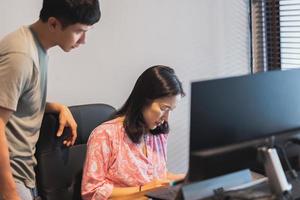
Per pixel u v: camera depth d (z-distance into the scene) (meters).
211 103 1.18
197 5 2.78
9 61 1.60
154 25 2.64
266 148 1.33
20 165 1.79
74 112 2.05
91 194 1.75
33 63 1.66
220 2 2.86
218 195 1.37
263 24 2.99
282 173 1.37
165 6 2.66
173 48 2.72
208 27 2.84
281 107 1.33
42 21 1.71
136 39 2.59
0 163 1.61
